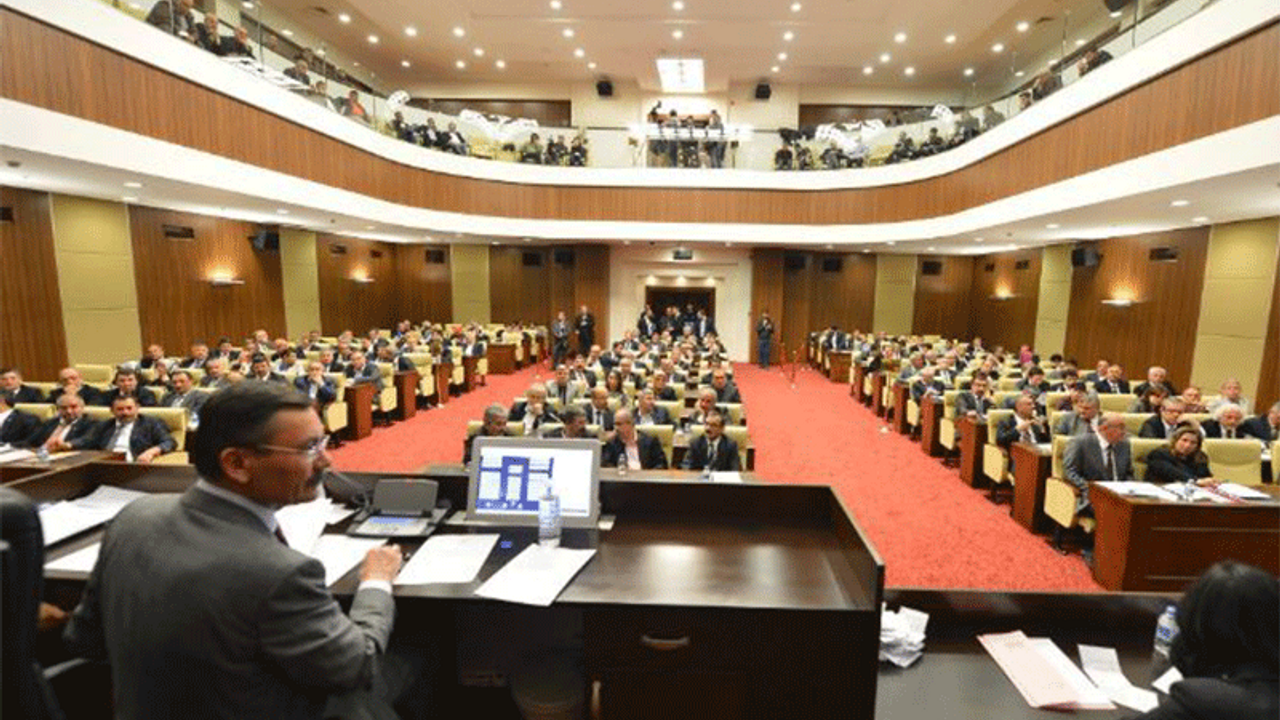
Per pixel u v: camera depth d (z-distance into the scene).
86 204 8.63
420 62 15.28
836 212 13.54
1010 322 15.38
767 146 13.91
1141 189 6.61
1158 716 1.27
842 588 1.73
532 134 13.98
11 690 0.87
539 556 1.88
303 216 10.80
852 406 10.98
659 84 16.39
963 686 1.75
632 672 1.68
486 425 4.72
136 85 6.50
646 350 11.94
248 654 1.09
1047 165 8.39
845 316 17.67
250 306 11.88
